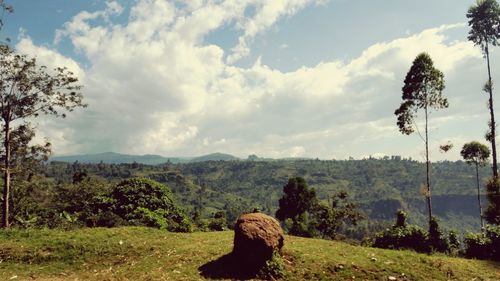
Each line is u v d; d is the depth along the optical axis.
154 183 30.39
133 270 13.84
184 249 15.71
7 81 25.47
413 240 20.80
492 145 38.97
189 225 28.72
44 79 26.75
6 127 25.42
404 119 37.75
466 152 48.59
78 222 25.31
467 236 19.20
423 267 14.04
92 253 16.14
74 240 17.41
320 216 48.22
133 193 29.22
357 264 13.77
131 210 28.00
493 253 17.80
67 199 37.69
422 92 37.00
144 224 26.08
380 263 14.06
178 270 13.37
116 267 14.56
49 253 16.11
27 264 15.30
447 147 35.44
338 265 13.60
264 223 13.32
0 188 31.09
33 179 32.62
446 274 13.70
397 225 22.44
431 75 36.38
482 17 41.69
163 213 28.53
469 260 16.36
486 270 14.85
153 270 13.61
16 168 26.72
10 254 15.95
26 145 27.14
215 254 14.76
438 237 21.14
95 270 14.49
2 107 25.28
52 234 18.94
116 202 28.56
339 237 47.38
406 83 37.72
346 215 46.84
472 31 42.72
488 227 19.25
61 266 15.09
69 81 27.42
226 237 18.78
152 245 16.77
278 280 12.47
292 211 66.00
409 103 37.44
